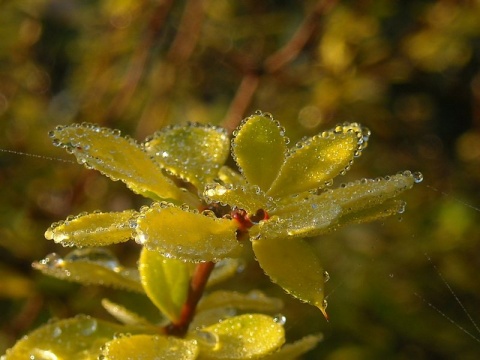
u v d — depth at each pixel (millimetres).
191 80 310
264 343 133
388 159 321
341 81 286
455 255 285
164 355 130
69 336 139
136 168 136
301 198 133
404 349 257
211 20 306
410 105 354
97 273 146
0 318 237
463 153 337
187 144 145
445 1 283
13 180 270
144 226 121
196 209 137
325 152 133
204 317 153
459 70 357
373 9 287
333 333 252
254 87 276
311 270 128
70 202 267
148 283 141
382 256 280
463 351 259
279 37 317
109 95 308
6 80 300
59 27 333
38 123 293
